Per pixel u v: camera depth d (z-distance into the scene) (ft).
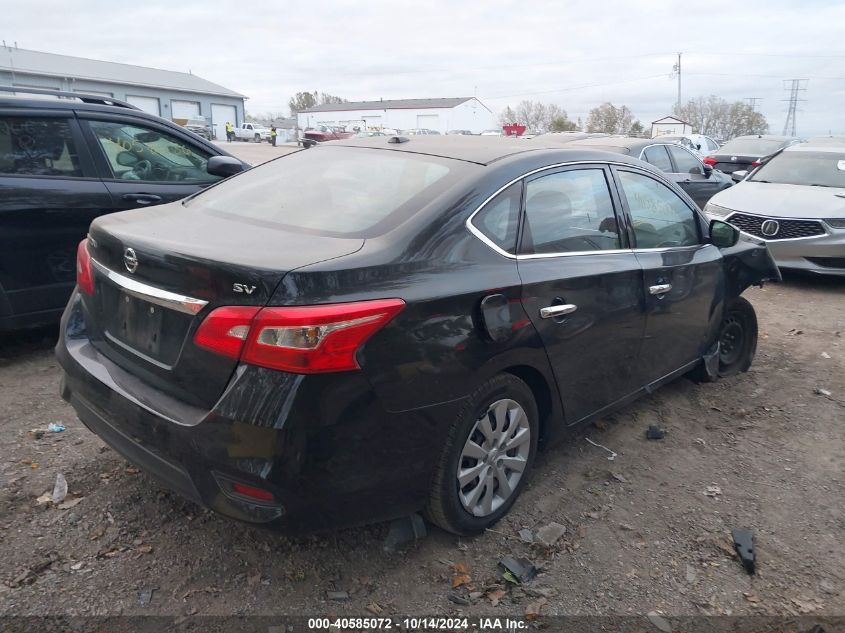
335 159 11.62
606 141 32.55
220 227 9.46
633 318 12.11
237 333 7.62
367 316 7.82
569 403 11.27
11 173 14.82
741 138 61.93
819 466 12.96
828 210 26.05
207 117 191.31
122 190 16.48
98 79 164.55
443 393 8.72
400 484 8.64
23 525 9.74
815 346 19.95
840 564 10.11
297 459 7.63
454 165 10.43
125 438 8.82
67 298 15.76
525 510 10.92
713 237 14.88
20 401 13.58
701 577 9.64
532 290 9.89
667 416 14.80
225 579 8.97
